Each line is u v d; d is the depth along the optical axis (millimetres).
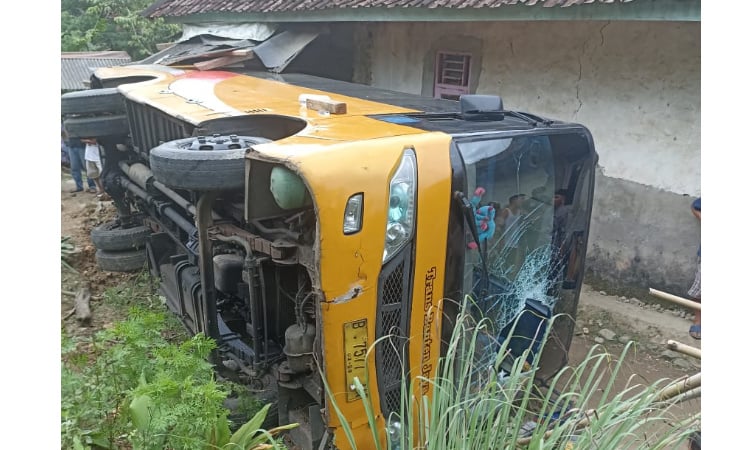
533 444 2113
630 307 5582
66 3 16562
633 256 5805
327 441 2770
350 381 2609
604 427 2121
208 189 3025
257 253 3189
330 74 8195
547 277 3588
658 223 5578
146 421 2379
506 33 6520
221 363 3480
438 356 2908
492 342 3273
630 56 5523
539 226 3459
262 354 3307
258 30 8367
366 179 2529
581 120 6012
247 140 3275
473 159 3049
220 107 4129
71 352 3432
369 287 2582
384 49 7996
